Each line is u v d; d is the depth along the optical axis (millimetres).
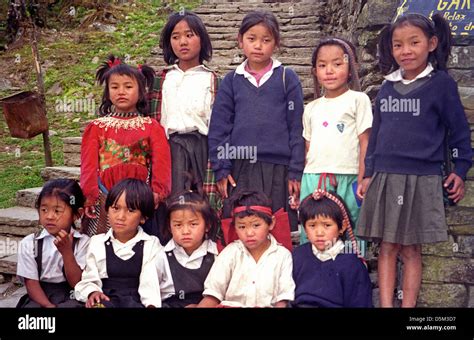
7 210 3723
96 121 2703
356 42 3729
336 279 2398
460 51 2854
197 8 6918
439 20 2445
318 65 2615
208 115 2797
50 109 5812
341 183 2562
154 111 2844
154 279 2443
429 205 2332
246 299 2414
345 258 2428
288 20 6250
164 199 2631
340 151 2566
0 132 5438
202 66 2869
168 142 2781
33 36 4637
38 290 2545
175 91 2805
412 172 2354
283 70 2725
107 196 2488
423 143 2348
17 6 5246
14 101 4070
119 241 2521
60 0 8062
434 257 2631
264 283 2408
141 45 6891
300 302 2393
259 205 2412
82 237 2633
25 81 6375
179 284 2479
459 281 2607
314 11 6223
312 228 2432
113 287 2488
